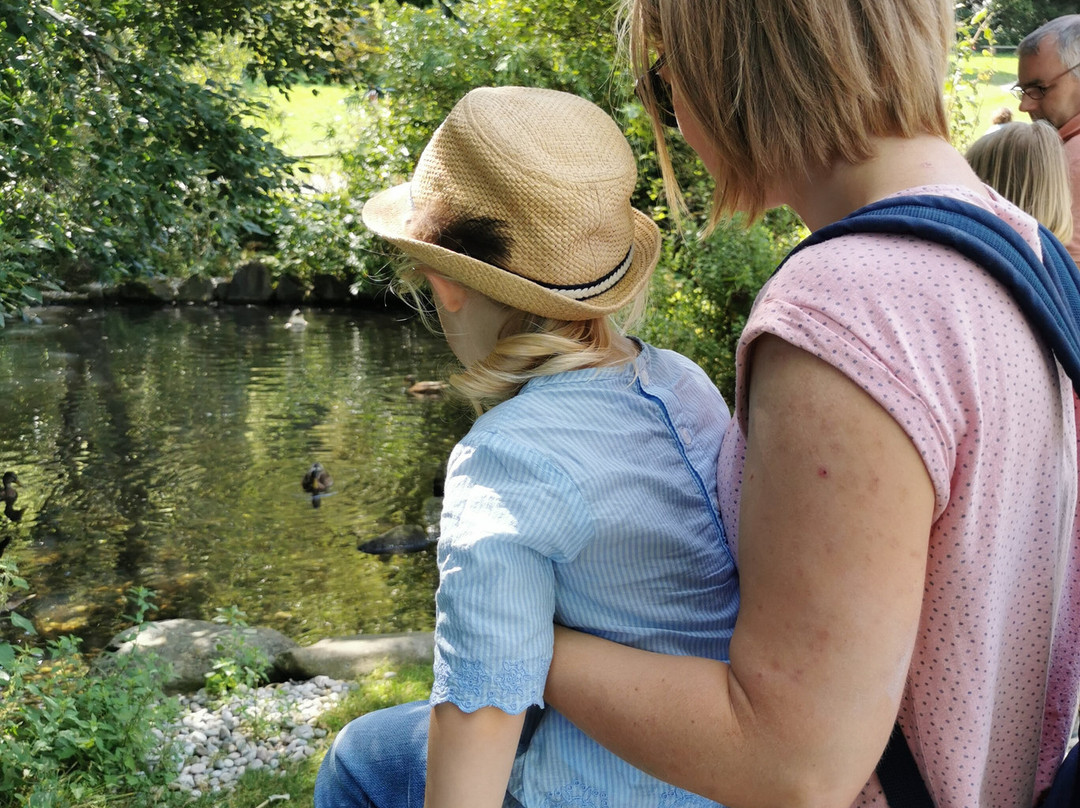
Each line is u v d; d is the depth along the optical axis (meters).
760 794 0.90
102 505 9.70
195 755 4.69
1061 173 2.73
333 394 14.10
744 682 0.90
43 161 7.11
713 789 0.93
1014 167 2.75
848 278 0.87
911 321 0.85
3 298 6.84
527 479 1.03
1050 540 0.96
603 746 1.02
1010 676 1.00
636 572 1.08
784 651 0.86
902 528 0.83
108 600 7.45
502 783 1.00
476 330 1.21
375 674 5.64
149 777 4.19
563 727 1.13
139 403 13.52
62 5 7.71
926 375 0.84
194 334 18.30
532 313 1.15
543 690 1.02
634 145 10.52
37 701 4.86
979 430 0.85
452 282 1.18
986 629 0.91
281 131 24.80
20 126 6.86
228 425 12.56
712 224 1.13
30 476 10.55
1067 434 0.98
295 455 11.38
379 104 16.44
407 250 1.17
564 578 1.08
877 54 0.93
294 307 21.30
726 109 1.00
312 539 8.83
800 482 0.85
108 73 7.63
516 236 1.12
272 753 4.69
